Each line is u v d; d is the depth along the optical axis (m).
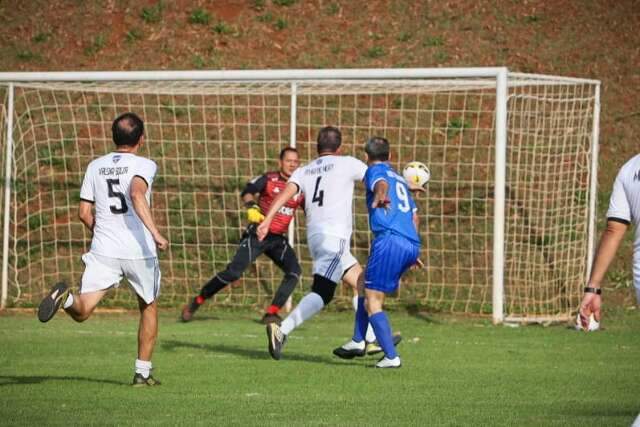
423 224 54.03
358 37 65.31
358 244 54.28
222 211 55.41
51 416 22.17
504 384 27.77
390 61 62.88
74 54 64.88
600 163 57.31
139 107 60.44
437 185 55.66
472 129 57.88
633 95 61.38
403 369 30.69
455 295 50.88
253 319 46.75
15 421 21.52
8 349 35.44
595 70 62.62
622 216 16.72
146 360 26.86
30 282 52.41
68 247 54.34
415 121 58.75
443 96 59.84
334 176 32.66
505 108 44.53
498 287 45.19
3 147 56.88
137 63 63.81
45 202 55.97
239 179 56.66
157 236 24.39
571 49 64.06
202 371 30.03
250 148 57.28
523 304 49.94
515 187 54.25
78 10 68.75
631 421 21.92
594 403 24.62
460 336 40.50
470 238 53.31
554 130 57.41
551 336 40.59
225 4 68.62
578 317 16.95
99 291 25.47
